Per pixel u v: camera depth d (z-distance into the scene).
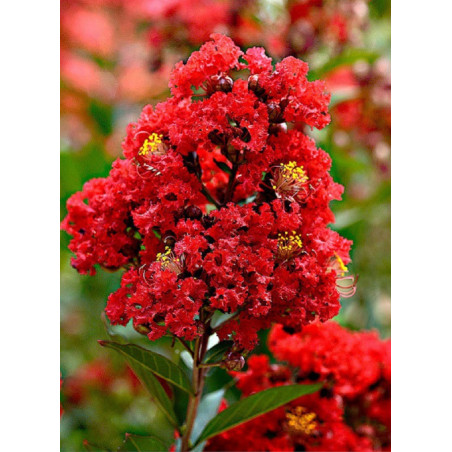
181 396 0.53
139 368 0.48
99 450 0.51
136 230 0.47
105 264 0.47
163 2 0.72
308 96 0.45
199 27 0.72
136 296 0.43
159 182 0.44
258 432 0.53
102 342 0.44
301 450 0.53
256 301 0.43
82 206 0.48
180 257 0.43
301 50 0.71
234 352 0.44
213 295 0.43
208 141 0.44
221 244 0.42
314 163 0.46
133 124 0.47
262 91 0.45
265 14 0.72
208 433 0.48
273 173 0.45
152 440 0.48
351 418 0.58
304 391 0.47
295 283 0.44
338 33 0.73
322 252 0.45
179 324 0.42
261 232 0.43
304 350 0.54
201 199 0.46
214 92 0.45
